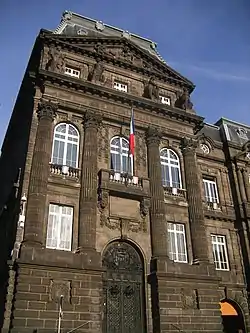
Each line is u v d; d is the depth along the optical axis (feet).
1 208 125.39
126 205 88.53
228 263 103.76
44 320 67.05
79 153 90.17
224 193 115.75
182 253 91.81
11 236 84.94
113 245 84.48
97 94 97.30
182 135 106.73
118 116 98.53
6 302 67.51
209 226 106.42
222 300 97.14
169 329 76.95
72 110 93.09
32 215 75.66
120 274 82.53
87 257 76.13
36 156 82.53
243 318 97.04
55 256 73.46
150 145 99.71
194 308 82.28
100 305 74.13
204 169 116.88
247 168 122.31
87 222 80.18
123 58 110.42
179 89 116.98
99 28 119.44
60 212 81.71
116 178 89.15
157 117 105.09
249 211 111.86
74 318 69.77
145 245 86.84
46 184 81.20
